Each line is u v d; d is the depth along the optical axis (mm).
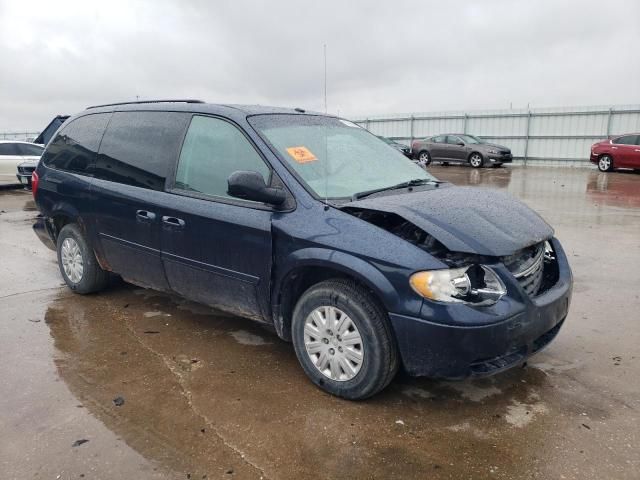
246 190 3133
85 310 4676
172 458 2627
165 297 5020
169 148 4047
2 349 3869
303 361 3332
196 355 3785
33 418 2963
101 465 2568
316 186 3352
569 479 2473
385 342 2955
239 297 3600
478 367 2828
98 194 4480
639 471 2525
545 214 10211
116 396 3209
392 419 2971
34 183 5254
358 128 4477
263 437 2801
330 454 2664
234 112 3775
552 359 3705
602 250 6992
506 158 23297
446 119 29531
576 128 25156
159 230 3969
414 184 3852
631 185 15602
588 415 3006
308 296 3217
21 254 6867
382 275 2854
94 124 4844
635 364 3623
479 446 2727
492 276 2850
